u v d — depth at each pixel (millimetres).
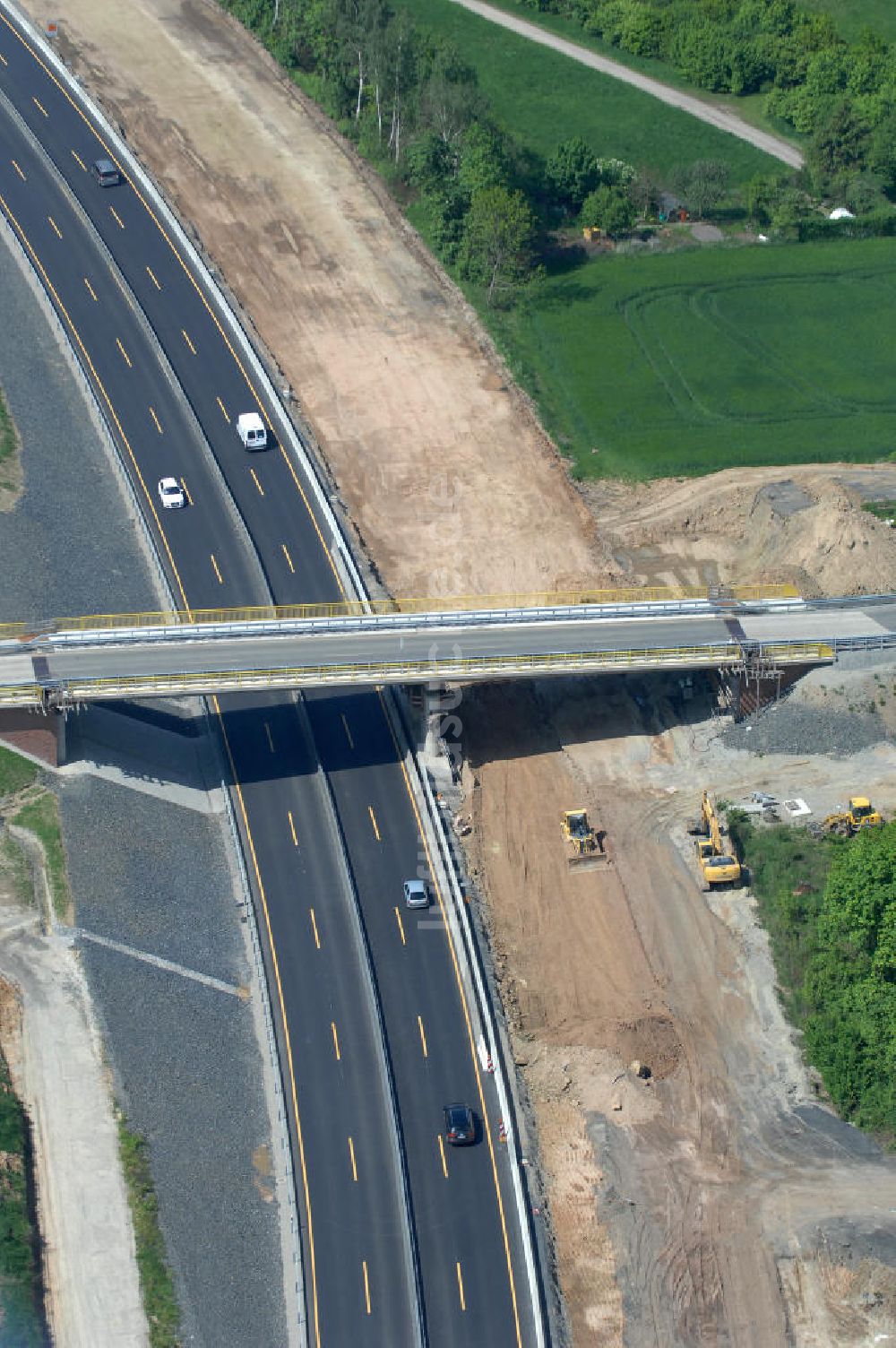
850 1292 123000
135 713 161250
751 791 160375
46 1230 123812
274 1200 127562
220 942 144875
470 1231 125875
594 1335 120938
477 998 140750
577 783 162000
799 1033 140250
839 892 140375
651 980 144875
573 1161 131000
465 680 159000
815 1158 131125
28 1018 136500
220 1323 119875
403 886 149500
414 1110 133000
